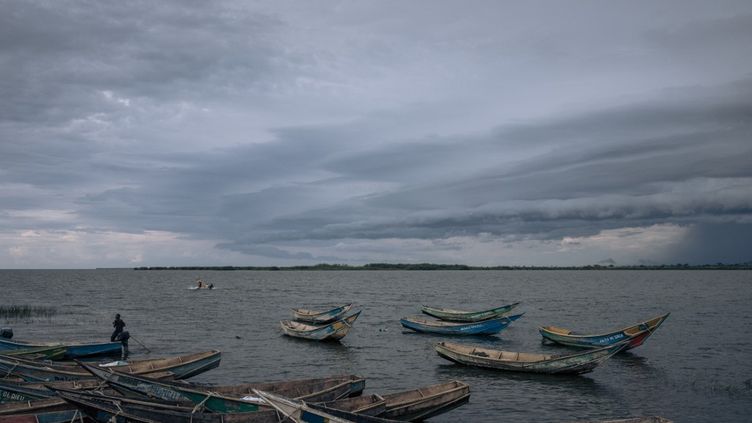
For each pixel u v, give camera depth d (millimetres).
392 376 33344
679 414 25203
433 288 155125
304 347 43500
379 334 51188
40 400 19641
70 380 24625
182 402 19719
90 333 50594
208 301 95625
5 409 18016
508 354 34469
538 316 69438
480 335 49844
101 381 22375
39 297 103000
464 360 34188
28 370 24938
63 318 62969
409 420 21828
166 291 129000
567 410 25750
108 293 118062
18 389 20203
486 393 28578
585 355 30875
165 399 20141
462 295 118688
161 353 40094
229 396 20422
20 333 50281
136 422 16797
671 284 173625
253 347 43312
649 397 27906
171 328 55344
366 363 37188
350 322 43938
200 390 21484
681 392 28891
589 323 61656
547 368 31953
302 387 23859
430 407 22328
